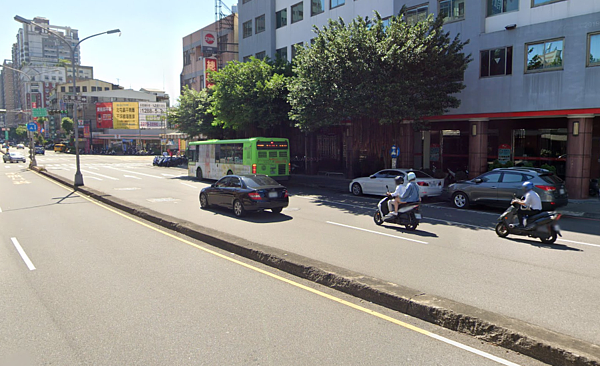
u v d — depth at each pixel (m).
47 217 13.92
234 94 26.81
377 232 11.41
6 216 14.19
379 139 22.02
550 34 18.25
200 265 8.01
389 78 18.47
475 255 8.80
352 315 5.53
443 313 5.16
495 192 14.90
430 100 18.62
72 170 40.00
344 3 28.36
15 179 29.89
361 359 4.35
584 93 17.39
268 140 24.73
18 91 175.00
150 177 32.09
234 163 25.80
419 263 8.15
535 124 21.56
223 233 10.12
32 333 5.07
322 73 19.55
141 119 84.69
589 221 13.28
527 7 19.17
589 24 17.16
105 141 86.69
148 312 5.68
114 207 16.22
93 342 4.81
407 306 5.55
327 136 32.69
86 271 7.66
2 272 7.67
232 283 6.91
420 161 27.05
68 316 5.57
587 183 17.81
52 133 115.06
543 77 18.56
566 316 5.46
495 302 5.98
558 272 7.53
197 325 5.23
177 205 16.84
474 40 20.72
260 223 12.85
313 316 5.50
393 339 4.81
